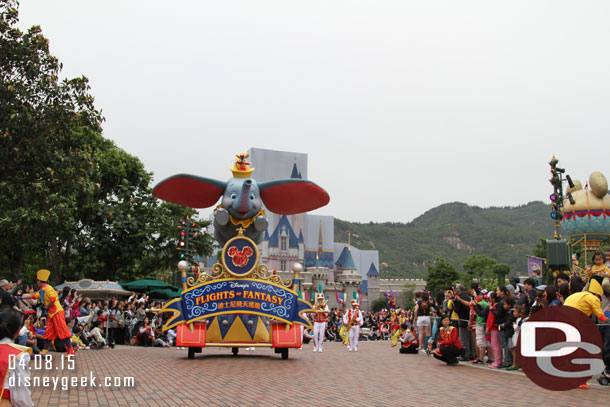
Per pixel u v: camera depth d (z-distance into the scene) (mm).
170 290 32719
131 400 9156
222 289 16734
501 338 14641
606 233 33844
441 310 19234
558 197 20844
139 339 25531
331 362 16422
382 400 9398
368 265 147375
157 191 18188
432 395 9977
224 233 18266
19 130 18953
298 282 17375
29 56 19141
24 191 19859
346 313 23047
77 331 20953
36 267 50438
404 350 20469
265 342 16938
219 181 18391
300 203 19125
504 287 14703
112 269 46875
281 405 8820
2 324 5879
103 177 45094
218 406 8688
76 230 43844
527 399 9477
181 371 13328
